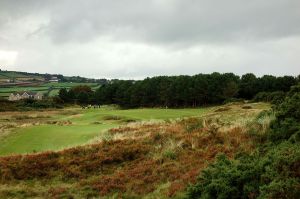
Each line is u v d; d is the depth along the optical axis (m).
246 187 9.88
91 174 17.16
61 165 17.75
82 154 19.23
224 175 10.71
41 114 85.44
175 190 13.02
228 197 10.08
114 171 17.23
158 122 30.34
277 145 13.55
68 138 28.52
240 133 18.56
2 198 14.33
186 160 16.75
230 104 72.12
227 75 115.56
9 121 66.38
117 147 19.64
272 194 8.62
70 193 14.72
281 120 15.15
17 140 28.88
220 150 16.94
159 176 15.42
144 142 20.30
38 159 18.27
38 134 30.67
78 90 162.88
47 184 16.05
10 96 176.12
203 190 10.87
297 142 12.30
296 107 15.09
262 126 17.97
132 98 119.88
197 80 108.12
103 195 14.41
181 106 114.56
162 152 18.31
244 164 10.86
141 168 16.66
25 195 14.66
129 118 55.12
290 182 8.80
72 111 97.31
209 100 110.62
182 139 19.47
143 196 13.68
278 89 108.12
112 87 136.88
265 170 10.06
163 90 115.12
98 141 22.78
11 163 17.80
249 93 112.06
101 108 116.56
